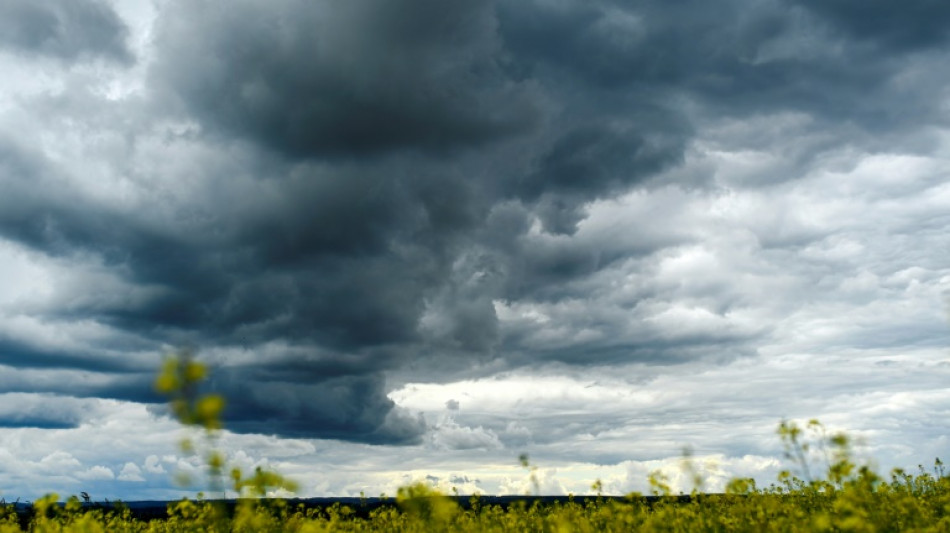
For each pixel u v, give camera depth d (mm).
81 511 14906
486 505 16812
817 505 16094
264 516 11258
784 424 11898
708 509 14672
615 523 13516
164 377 5055
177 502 13742
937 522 12539
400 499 10430
